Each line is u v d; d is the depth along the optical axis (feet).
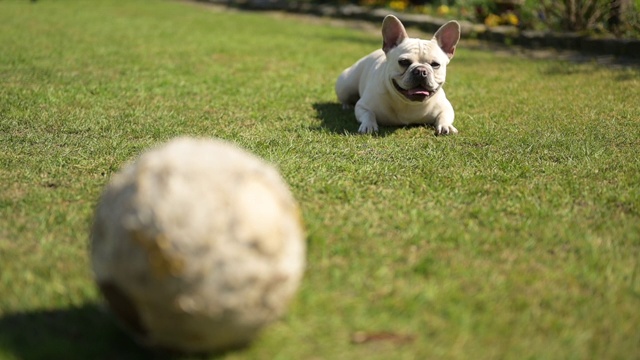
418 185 9.07
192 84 12.44
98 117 10.78
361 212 8.56
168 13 21.91
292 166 9.41
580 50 15.26
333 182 9.10
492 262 7.93
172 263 6.04
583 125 10.77
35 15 19.86
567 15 15.87
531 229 8.34
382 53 11.32
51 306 7.43
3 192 8.82
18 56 13.82
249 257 6.18
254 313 6.33
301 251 6.81
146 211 6.16
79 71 12.98
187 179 6.26
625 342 7.04
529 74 13.43
